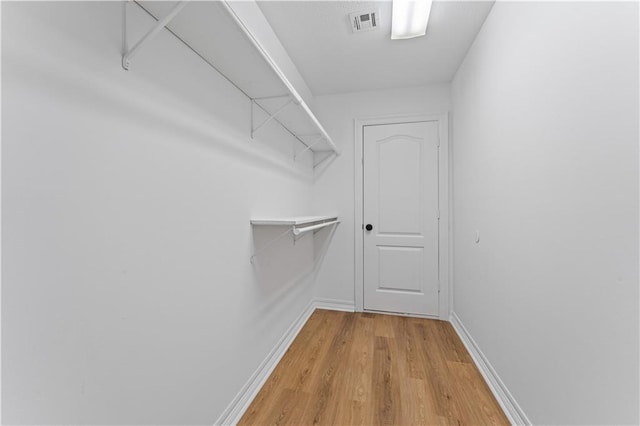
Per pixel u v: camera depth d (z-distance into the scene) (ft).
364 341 7.43
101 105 2.54
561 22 3.44
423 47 6.94
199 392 3.88
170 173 3.38
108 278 2.60
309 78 8.54
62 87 2.21
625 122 2.55
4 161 1.87
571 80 3.27
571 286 3.29
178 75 3.52
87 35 2.41
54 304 2.16
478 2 5.44
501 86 5.14
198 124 3.90
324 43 6.75
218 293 4.34
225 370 4.50
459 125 7.89
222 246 4.46
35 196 2.04
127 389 2.79
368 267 9.59
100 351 2.52
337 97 9.70
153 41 3.14
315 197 9.98
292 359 6.56
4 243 1.88
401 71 8.13
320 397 5.25
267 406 5.04
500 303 5.21
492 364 5.55
